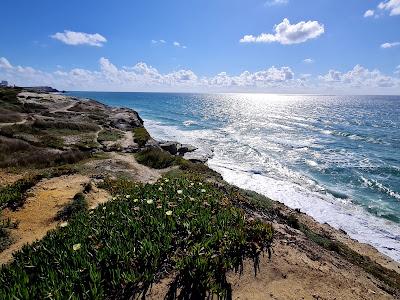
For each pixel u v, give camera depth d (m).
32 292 5.78
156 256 7.08
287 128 74.56
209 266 7.05
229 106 166.62
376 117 112.81
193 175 20.25
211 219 9.14
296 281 7.43
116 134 40.69
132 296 6.27
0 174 19.42
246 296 6.62
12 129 34.34
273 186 31.00
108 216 9.25
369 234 21.34
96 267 6.65
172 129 68.38
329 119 101.56
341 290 7.59
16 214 12.41
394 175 35.59
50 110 57.34
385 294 8.37
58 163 23.34
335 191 30.05
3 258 9.21
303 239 10.77
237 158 42.06
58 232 8.47
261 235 9.00
